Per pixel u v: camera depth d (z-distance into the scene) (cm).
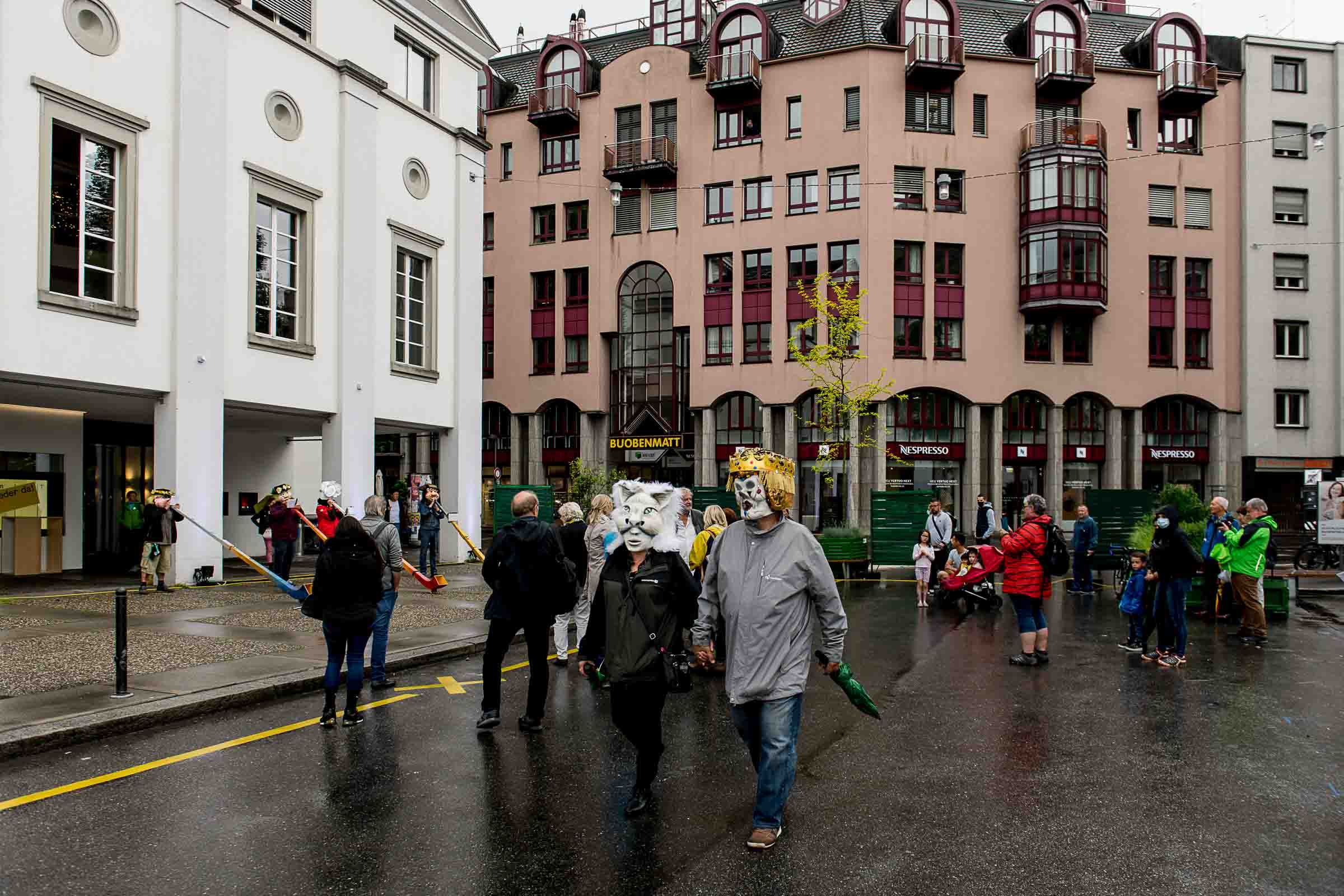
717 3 4078
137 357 1433
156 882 395
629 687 481
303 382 1750
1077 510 1689
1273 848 439
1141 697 781
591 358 3884
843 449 3131
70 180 1359
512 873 405
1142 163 3678
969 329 3534
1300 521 3759
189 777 542
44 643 924
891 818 478
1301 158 3800
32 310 1294
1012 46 3703
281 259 1727
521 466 4022
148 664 828
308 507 2430
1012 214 3581
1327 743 634
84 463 1927
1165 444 3725
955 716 711
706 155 3744
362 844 438
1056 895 386
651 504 501
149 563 1391
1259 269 3756
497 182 4072
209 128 1540
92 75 1375
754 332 3678
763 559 447
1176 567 938
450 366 2156
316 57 1781
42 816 473
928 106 3559
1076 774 558
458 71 2216
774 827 437
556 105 3928
